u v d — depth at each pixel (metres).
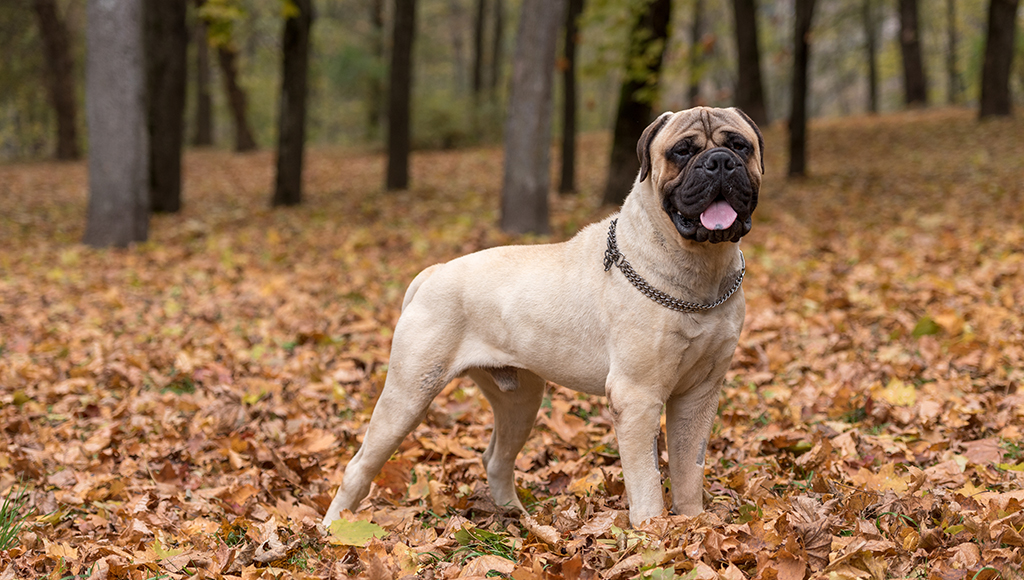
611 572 2.69
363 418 5.07
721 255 2.92
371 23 32.53
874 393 4.77
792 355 5.77
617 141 12.95
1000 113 20.97
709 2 29.33
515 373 3.35
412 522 3.47
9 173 22.34
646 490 2.99
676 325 2.92
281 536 3.31
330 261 9.94
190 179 21.12
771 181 15.96
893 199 12.51
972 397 4.59
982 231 8.97
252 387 5.54
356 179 19.94
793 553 2.73
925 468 3.76
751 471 3.86
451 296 3.36
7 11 27.33
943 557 2.74
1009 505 3.04
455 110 27.64
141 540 3.35
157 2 14.16
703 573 2.62
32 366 6.07
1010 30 20.69
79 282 9.02
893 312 6.32
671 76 14.68
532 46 10.88
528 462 4.36
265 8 27.75
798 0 15.34
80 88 34.69
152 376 5.95
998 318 5.83
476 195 15.57
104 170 11.09
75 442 4.74
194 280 9.05
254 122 39.44
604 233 3.19
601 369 3.14
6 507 3.41
